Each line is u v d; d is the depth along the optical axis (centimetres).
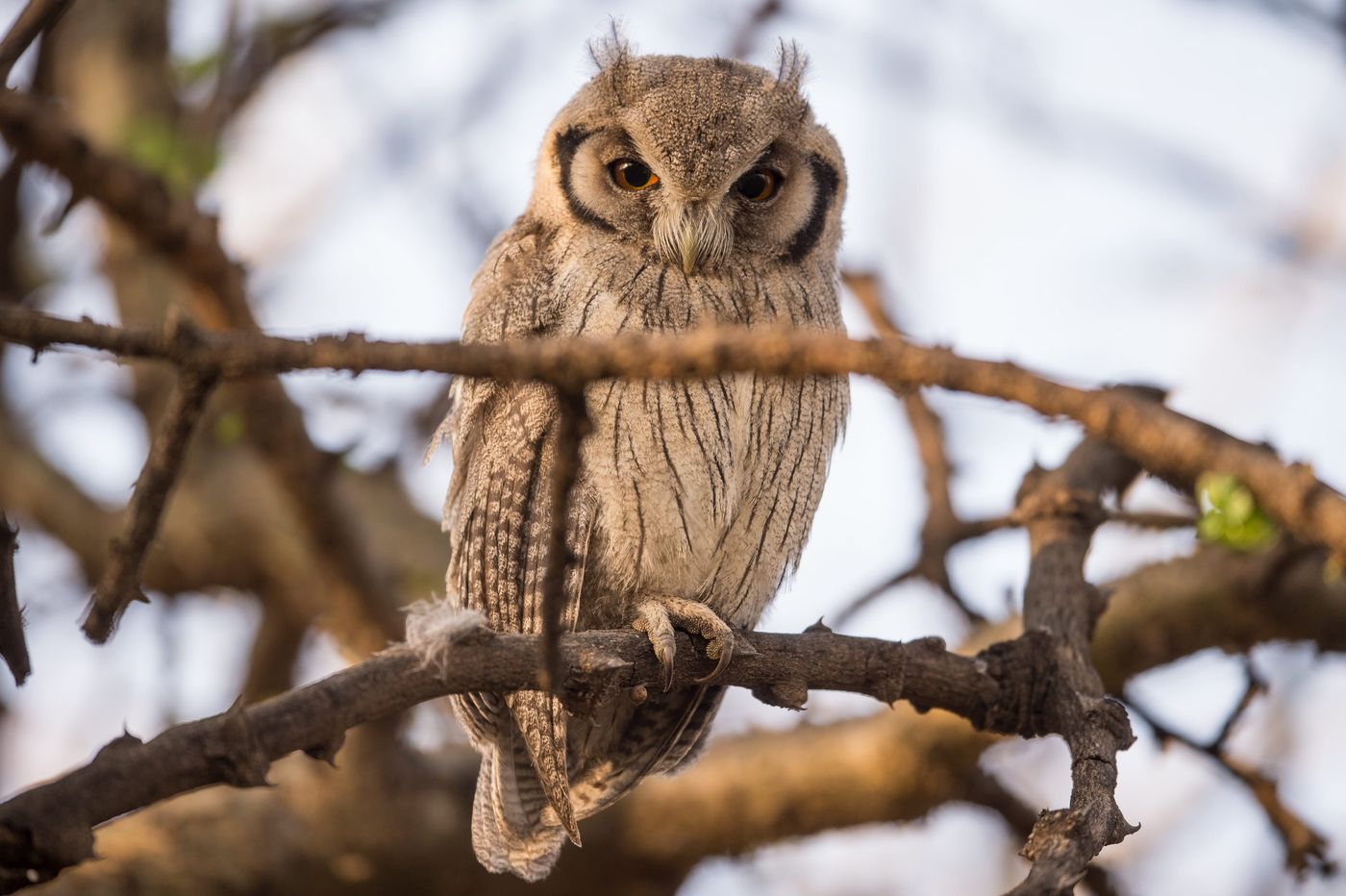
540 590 890
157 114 1492
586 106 991
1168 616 1145
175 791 554
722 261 942
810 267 998
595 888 1298
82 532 1467
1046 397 488
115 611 608
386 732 1217
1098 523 909
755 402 919
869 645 786
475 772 1329
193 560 1444
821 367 487
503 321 950
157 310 1428
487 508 905
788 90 995
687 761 994
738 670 779
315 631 1523
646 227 946
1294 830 878
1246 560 1114
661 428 889
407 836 1270
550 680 598
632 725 956
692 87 961
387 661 615
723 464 910
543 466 888
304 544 1183
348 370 508
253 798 1283
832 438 978
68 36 1548
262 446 1043
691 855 1287
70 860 528
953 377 486
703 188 923
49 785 537
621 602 934
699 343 489
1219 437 496
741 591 975
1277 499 489
